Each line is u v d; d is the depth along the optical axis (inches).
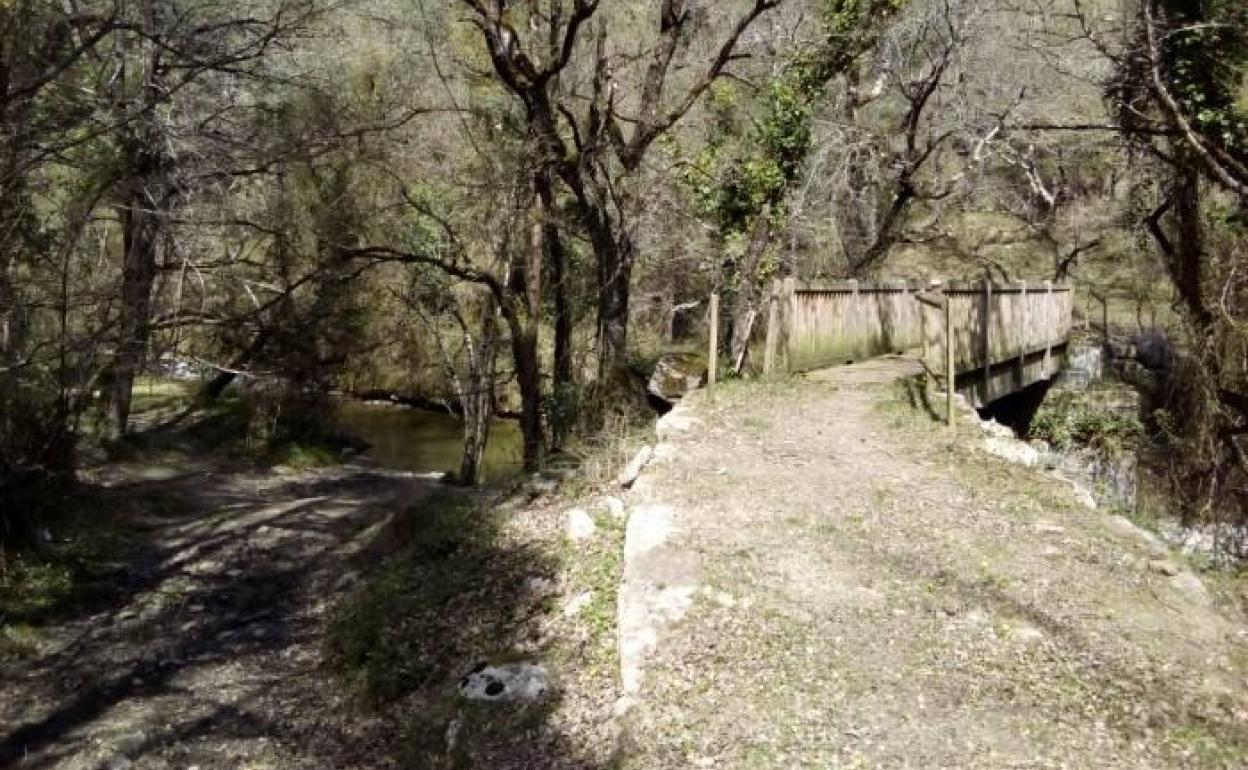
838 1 618.8
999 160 1233.4
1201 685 224.1
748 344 626.2
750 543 299.3
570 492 417.4
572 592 312.0
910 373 577.6
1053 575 281.1
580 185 620.4
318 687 333.1
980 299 585.0
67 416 498.3
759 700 222.8
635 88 763.4
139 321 505.0
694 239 885.2
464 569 373.7
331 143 516.7
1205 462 619.5
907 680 228.7
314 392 879.7
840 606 262.7
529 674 266.1
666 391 735.7
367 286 850.1
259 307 628.1
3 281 418.3
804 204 847.7
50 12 417.1
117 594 446.9
